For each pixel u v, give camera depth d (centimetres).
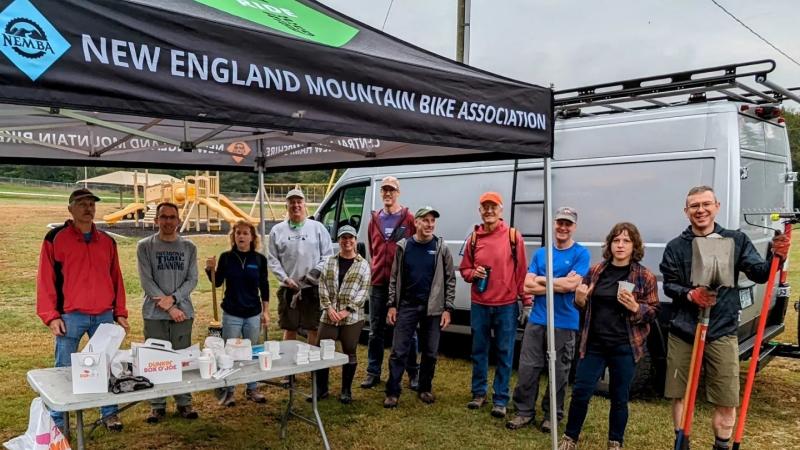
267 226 1997
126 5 194
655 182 479
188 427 428
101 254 394
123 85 192
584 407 366
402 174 652
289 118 231
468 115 296
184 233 1939
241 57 219
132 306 888
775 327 532
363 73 254
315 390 381
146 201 2161
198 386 310
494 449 396
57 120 400
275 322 821
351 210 695
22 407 459
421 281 468
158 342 325
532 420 444
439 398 497
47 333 709
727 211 442
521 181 561
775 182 521
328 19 331
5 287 1005
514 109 321
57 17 180
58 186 4244
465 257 462
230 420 444
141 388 296
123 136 504
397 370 471
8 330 721
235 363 351
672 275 343
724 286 301
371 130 256
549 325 366
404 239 481
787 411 465
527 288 422
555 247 432
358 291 468
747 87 430
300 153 607
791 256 1465
